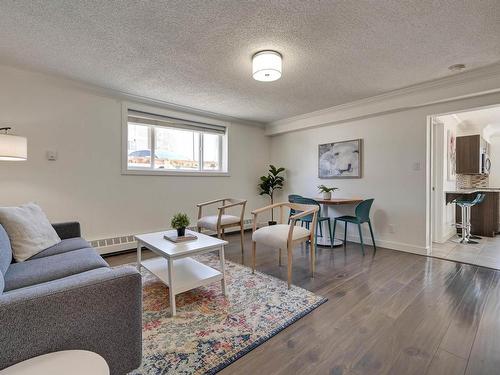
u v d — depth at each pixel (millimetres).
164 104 3863
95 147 3295
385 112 3664
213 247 2180
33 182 2885
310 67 2672
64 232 2420
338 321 1821
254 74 2426
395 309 1981
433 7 1743
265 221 5453
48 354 900
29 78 2830
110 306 1092
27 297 928
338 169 4316
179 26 1964
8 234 1821
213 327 1739
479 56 2432
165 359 1436
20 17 1850
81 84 3121
